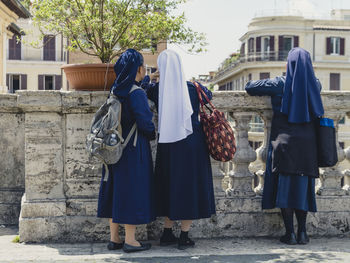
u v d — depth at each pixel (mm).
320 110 4020
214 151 3855
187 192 3811
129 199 3695
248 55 44938
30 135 4188
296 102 3967
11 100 4840
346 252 3879
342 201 4488
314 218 4453
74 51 5531
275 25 43438
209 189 3939
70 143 4242
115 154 3615
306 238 4168
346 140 37594
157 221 4305
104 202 3848
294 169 3938
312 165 3973
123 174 3709
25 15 16469
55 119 4207
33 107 4137
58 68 41969
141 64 3836
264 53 43906
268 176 4164
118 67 3764
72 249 3955
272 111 4438
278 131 4055
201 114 3941
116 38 5320
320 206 4461
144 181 3742
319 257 3729
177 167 3820
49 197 4215
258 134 33219
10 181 4945
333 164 4059
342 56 43750
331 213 4469
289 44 43750
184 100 3787
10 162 4934
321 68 43562
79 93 4164
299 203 3994
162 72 3881
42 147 4203
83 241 4215
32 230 4160
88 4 5000
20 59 41688
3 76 18328
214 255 3781
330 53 43656
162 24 5559
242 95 4371
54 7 5098
